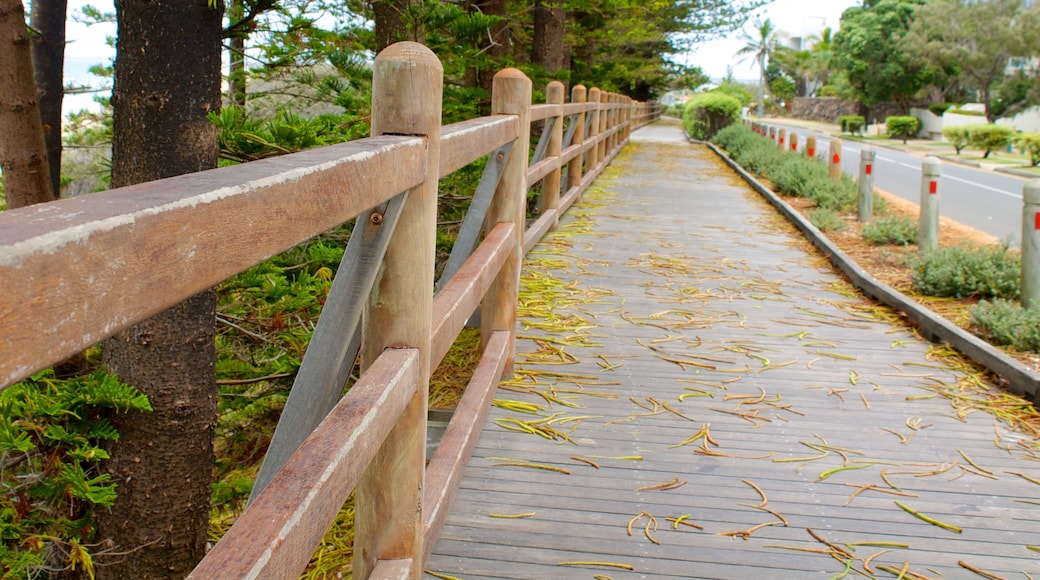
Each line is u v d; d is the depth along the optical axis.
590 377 4.06
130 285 0.78
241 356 5.31
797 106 77.44
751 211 9.84
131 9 3.24
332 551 2.82
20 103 3.83
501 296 3.91
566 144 9.27
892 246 7.95
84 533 3.35
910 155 31.17
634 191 11.41
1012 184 19.50
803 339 4.80
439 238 6.39
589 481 3.00
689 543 2.60
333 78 5.29
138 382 3.38
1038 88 44.84
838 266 6.65
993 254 6.27
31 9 5.46
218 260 0.95
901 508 2.87
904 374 4.24
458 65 6.33
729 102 25.73
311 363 1.75
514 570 2.41
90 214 0.75
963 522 2.78
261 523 1.18
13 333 0.63
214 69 3.36
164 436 3.43
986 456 3.29
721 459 3.22
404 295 1.97
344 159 1.36
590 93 11.09
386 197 1.61
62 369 3.71
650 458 3.21
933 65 49.09
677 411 3.68
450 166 2.38
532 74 9.99
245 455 5.64
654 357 4.40
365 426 1.54
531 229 6.68
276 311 4.32
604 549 2.55
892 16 50.97
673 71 33.34
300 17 4.84
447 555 2.47
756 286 6.03
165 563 3.56
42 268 0.66
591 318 5.07
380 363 1.88
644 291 5.79
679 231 8.23
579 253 6.96
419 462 2.08
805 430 3.52
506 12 10.41
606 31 16.97
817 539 2.65
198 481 3.59
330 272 4.57
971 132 31.78
